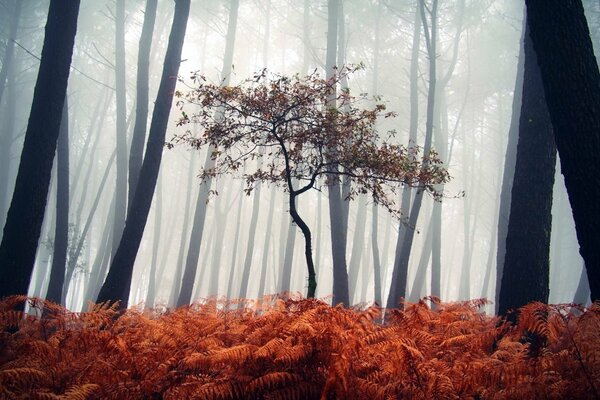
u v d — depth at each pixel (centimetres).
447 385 380
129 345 490
